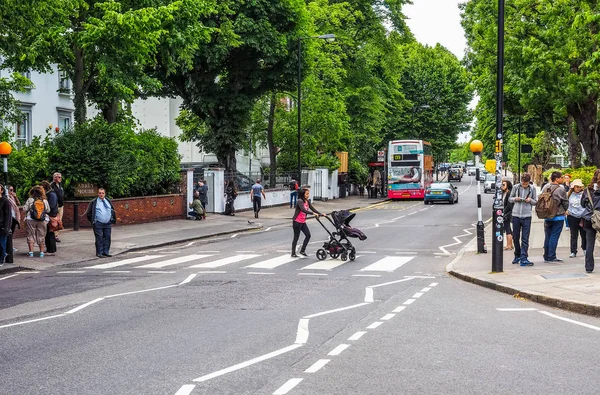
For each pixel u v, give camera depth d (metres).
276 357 8.09
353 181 67.38
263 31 40.00
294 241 20.05
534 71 30.34
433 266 18.00
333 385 6.88
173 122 58.66
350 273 16.50
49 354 8.34
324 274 16.28
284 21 41.62
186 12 29.14
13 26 22.62
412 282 15.00
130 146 31.55
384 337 9.25
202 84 41.12
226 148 43.06
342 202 54.50
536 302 12.32
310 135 51.38
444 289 13.97
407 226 31.80
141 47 27.28
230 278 15.55
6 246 18.30
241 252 21.64
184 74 41.44
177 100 58.75
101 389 6.77
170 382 7.00
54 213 20.41
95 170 28.64
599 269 15.43
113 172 29.09
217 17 38.97
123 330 9.77
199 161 59.41
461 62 41.69
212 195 39.84
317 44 43.97
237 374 7.31
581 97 29.58
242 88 42.75
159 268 17.72
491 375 7.31
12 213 18.45
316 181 55.84
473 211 43.19
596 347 8.71
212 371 7.45
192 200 36.25
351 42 56.44
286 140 51.59
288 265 18.08
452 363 7.83
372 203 53.62
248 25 39.38
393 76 64.94
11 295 13.56
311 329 9.77
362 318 10.67
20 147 29.53
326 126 51.12
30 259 19.31
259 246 23.61
